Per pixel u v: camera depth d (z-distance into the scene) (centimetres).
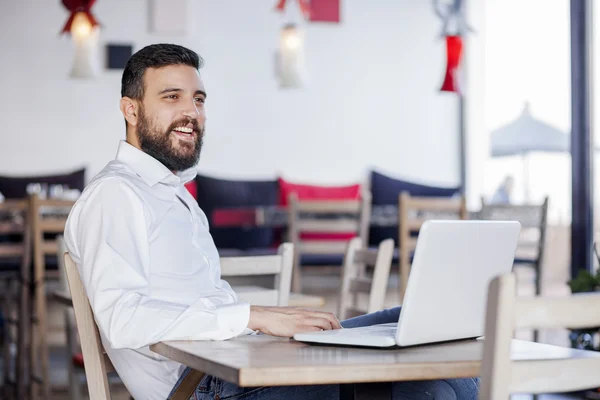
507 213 552
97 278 176
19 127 685
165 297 195
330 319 174
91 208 184
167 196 204
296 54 647
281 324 170
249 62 732
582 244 555
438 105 771
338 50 752
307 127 744
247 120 731
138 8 708
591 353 151
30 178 652
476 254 157
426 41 770
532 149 631
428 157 769
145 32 709
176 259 199
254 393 172
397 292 687
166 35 712
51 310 594
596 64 554
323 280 679
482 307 162
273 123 737
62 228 483
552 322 124
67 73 692
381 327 169
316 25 748
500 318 117
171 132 207
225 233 685
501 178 683
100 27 612
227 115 727
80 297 185
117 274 176
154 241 197
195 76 212
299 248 524
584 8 557
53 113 691
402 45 766
